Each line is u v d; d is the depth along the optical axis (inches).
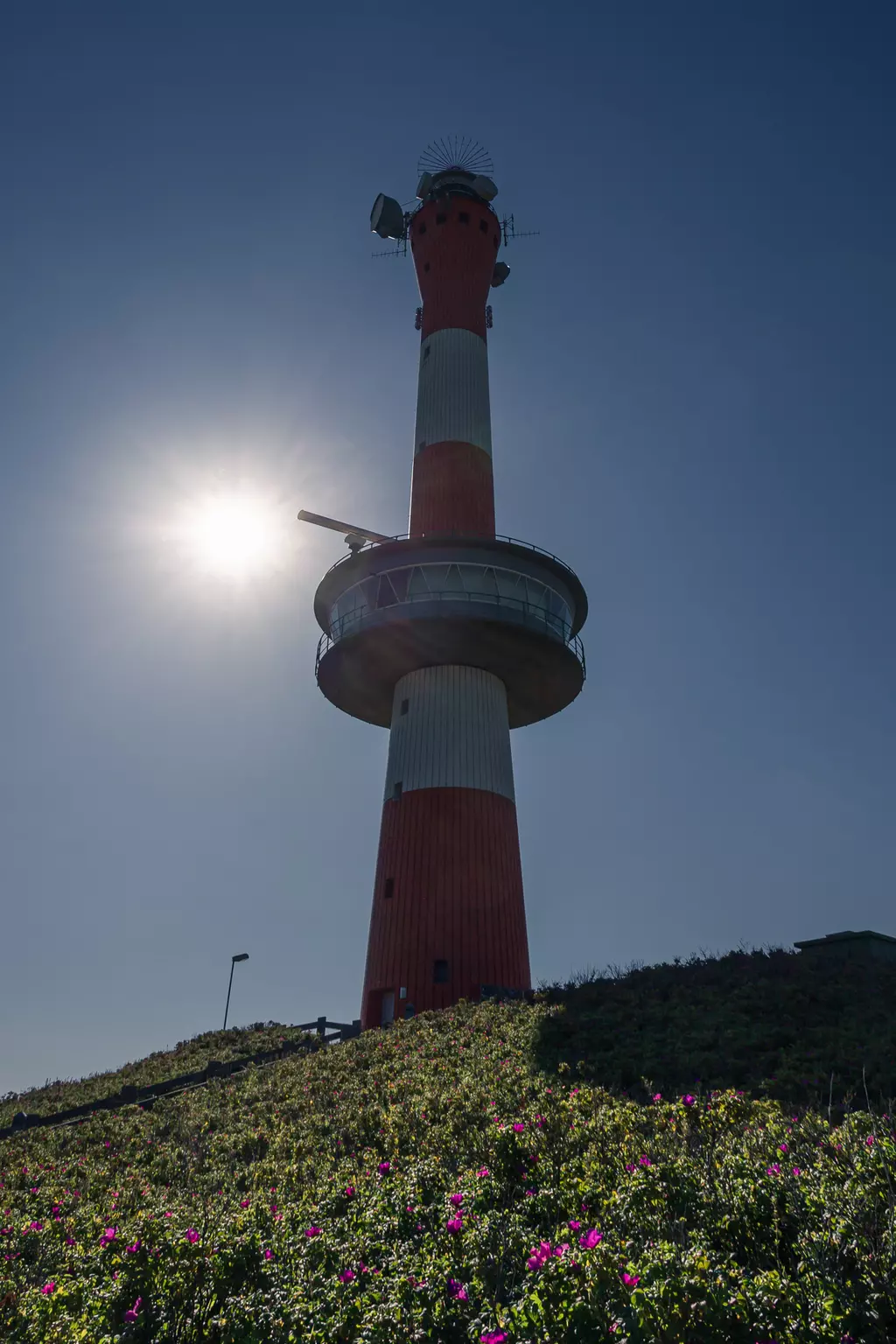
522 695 1601.9
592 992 979.3
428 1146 542.3
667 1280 251.1
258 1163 613.3
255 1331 304.3
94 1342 312.8
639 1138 440.1
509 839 1382.9
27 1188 679.7
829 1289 249.8
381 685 1576.0
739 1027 736.3
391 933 1300.4
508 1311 265.7
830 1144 375.2
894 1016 713.0
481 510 1598.2
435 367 1728.6
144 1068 1445.6
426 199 1925.4
